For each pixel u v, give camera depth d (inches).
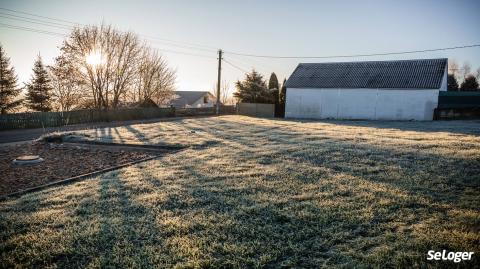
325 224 170.9
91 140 536.1
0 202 218.5
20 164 362.3
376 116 1225.4
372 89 1226.6
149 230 167.2
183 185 250.5
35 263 139.6
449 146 402.6
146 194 228.4
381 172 277.7
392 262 131.0
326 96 1321.4
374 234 157.9
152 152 438.6
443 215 177.3
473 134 561.9
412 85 1154.0
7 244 153.5
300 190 231.8
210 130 701.9
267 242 152.0
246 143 475.2
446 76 1316.4
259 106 1504.7
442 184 235.3
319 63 1493.6
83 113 1045.2
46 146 512.4
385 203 197.5
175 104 2534.5
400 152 364.2
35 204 210.7
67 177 299.3
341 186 237.5
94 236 161.8
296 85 1373.0
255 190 233.5
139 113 1274.6
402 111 1176.2
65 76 1286.9
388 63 1332.4
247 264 134.1
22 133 757.3
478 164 291.9
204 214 188.2
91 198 220.8
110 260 138.5
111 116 1144.2
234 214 186.7
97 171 311.1
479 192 216.1
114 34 1268.5
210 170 299.4
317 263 132.8
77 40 1214.3
